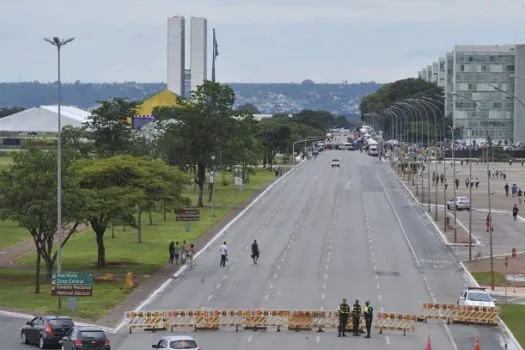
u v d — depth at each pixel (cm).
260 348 16962
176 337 15238
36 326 17025
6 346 16988
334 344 17438
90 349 15738
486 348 17075
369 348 17062
